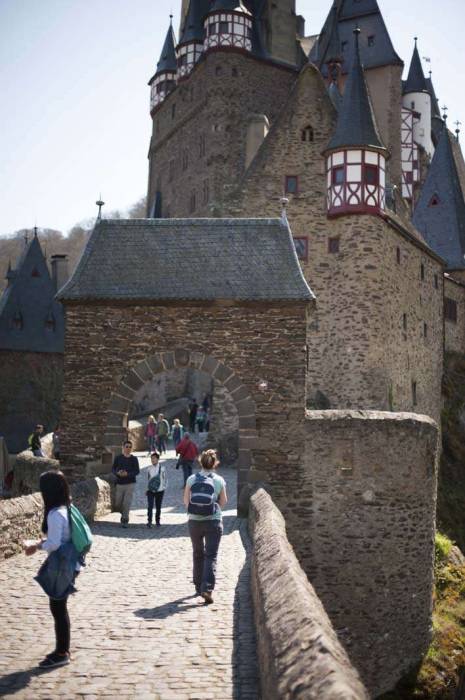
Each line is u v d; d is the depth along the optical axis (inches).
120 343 674.2
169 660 254.1
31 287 1939.0
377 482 652.7
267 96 1956.2
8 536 424.8
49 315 1930.4
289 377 664.4
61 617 248.7
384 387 1199.6
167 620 303.6
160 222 729.6
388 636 646.5
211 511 348.2
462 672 582.2
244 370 666.8
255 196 1252.5
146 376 671.1
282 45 2014.0
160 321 674.2
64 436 671.1
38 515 463.5
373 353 1184.8
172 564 424.8
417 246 1397.6
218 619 305.6
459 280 1753.2
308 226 1238.3
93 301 671.8
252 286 678.5
